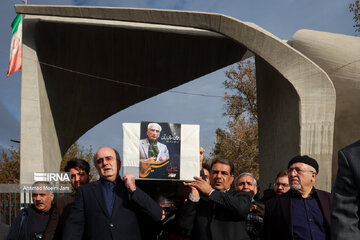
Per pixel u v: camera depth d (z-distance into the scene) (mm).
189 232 3121
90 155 26750
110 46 17859
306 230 3020
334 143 14203
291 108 12484
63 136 20312
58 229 3406
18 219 3750
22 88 14531
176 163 3002
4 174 19578
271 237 3213
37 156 13922
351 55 13711
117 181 3125
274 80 14008
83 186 3107
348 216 1730
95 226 2908
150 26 15617
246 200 3045
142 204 2906
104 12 12656
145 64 19266
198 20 12492
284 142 13234
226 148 28156
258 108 16938
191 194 3039
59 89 18266
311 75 11984
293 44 15320
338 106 13836
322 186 11578
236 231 2965
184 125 3059
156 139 3014
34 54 15016
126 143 3010
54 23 15352
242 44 12484
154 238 3199
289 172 3238
